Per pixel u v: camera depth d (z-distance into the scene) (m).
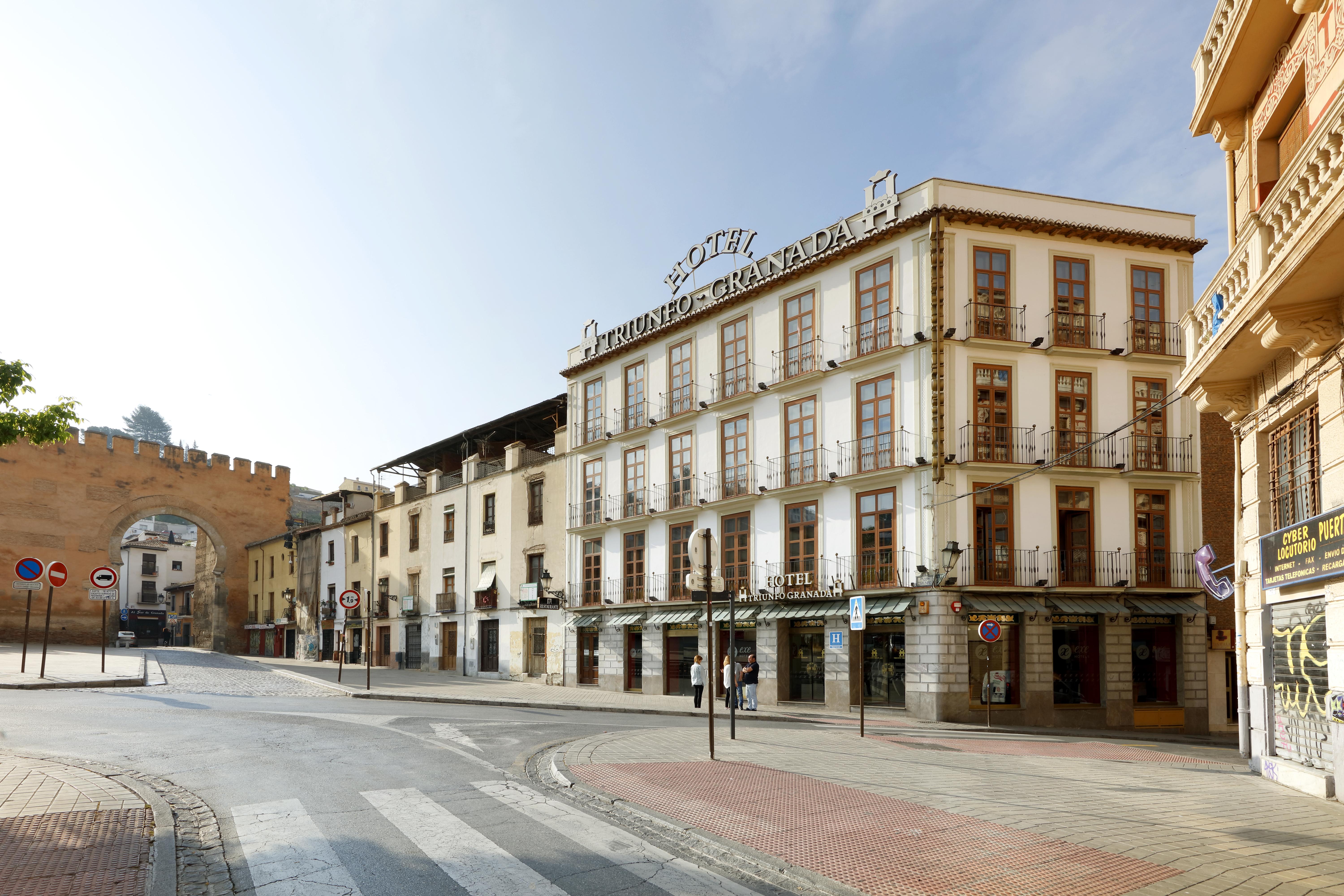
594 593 34.47
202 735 13.89
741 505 28.83
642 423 33.28
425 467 49.88
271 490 62.94
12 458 48.50
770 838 7.54
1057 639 23.98
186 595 85.88
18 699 18.94
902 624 24.12
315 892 6.20
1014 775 11.31
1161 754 15.10
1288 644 11.24
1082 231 24.80
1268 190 13.06
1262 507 12.16
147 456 55.31
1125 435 24.70
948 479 23.34
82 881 6.22
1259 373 12.05
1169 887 6.14
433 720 17.31
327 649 53.41
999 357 24.16
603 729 16.77
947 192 24.38
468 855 7.09
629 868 6.81
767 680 27.00
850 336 26.12
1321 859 6.87
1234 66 12.73
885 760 12.67
